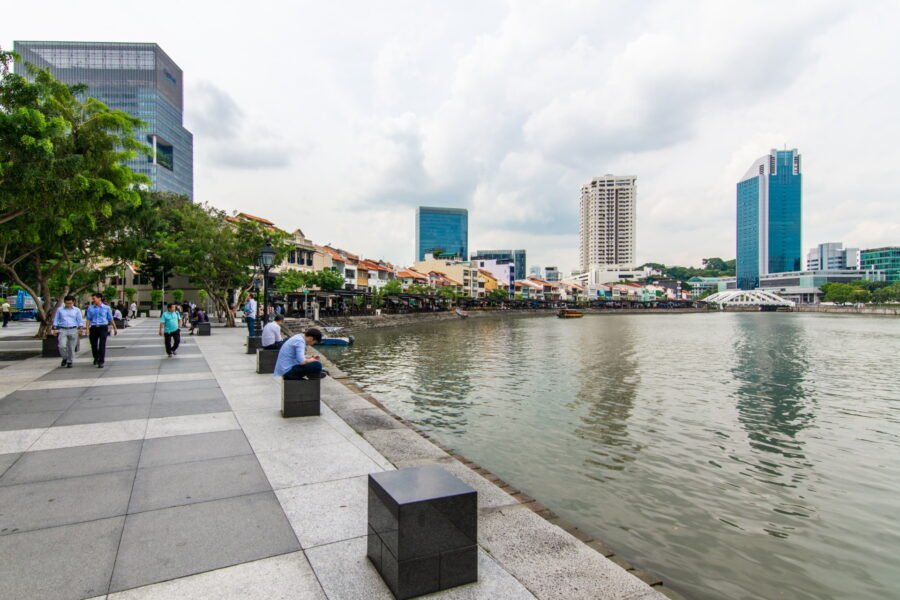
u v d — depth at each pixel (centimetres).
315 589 329
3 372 1217
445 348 3600
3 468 548
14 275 1827
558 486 974
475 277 12550
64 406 855
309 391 803
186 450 622
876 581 666
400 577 315
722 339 4666
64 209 1002
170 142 12494
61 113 1064
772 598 624
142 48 11938
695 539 772
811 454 1189
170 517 434
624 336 5038
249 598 318
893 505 905
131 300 4919
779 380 2259
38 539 389
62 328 1302
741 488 978
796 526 820
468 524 339
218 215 3466
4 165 848
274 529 416
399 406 1652
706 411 1619
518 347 3738
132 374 1214
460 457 675
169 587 328
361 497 487
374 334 4878
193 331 2698
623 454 1170
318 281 5400
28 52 11331
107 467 557
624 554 724
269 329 1256
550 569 369
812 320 9425
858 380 2269
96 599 312
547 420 1475
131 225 1938
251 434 696
